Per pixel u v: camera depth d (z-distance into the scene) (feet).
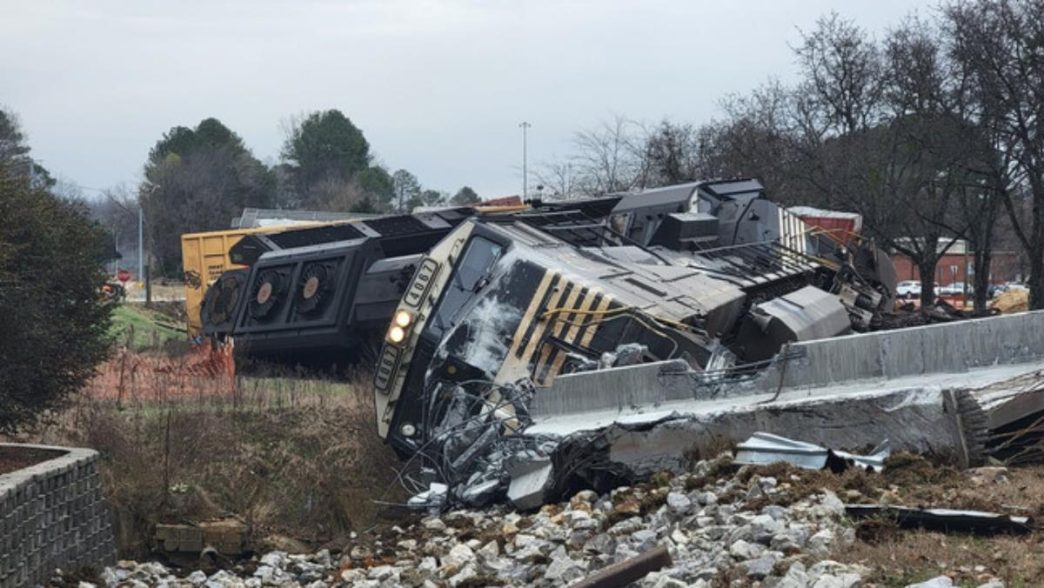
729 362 59.52
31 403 59.21
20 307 55.31
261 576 49.52
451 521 50.26
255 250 93.30
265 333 87.76
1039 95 126.11
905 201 142.51
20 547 41.60
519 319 59.26
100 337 65.82
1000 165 134.21
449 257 61.21
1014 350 46.73
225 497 60.18
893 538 31.81
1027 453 40.91
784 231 93.45
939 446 40.34
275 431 66.44
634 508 40.65
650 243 82.23
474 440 55.62
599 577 32.14
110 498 57.21
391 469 63.82
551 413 55.21
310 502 61.87
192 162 305.32
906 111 145.38
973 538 31.76
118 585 47.29
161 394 70.44
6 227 56.18
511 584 37.50
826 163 149.59
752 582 30.32
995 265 251.80
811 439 42.93
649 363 54.08
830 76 157.58
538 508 48.14
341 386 77.51
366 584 41.37
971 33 131.23
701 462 43.19
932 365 47.42
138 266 271.69
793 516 34.86
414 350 60.39
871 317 96.99
